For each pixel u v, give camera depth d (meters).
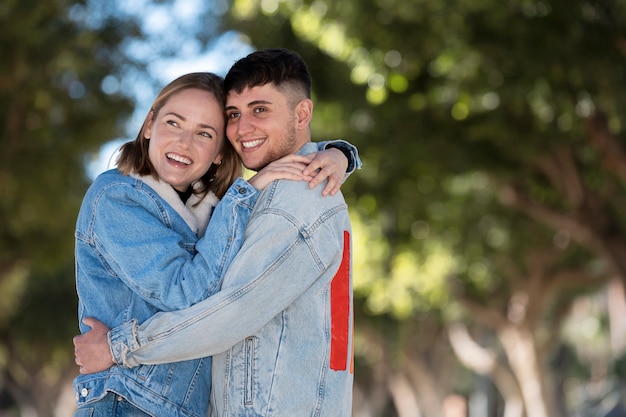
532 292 26.38
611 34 12.99
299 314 3.75
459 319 31.88
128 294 3.79
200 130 3.87
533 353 27.55
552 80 13.65
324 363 3.76
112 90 16.72
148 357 3.63
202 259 3.67
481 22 13.45
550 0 12.93
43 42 15.15
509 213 21.42
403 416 38.84
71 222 18.78
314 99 15.81
